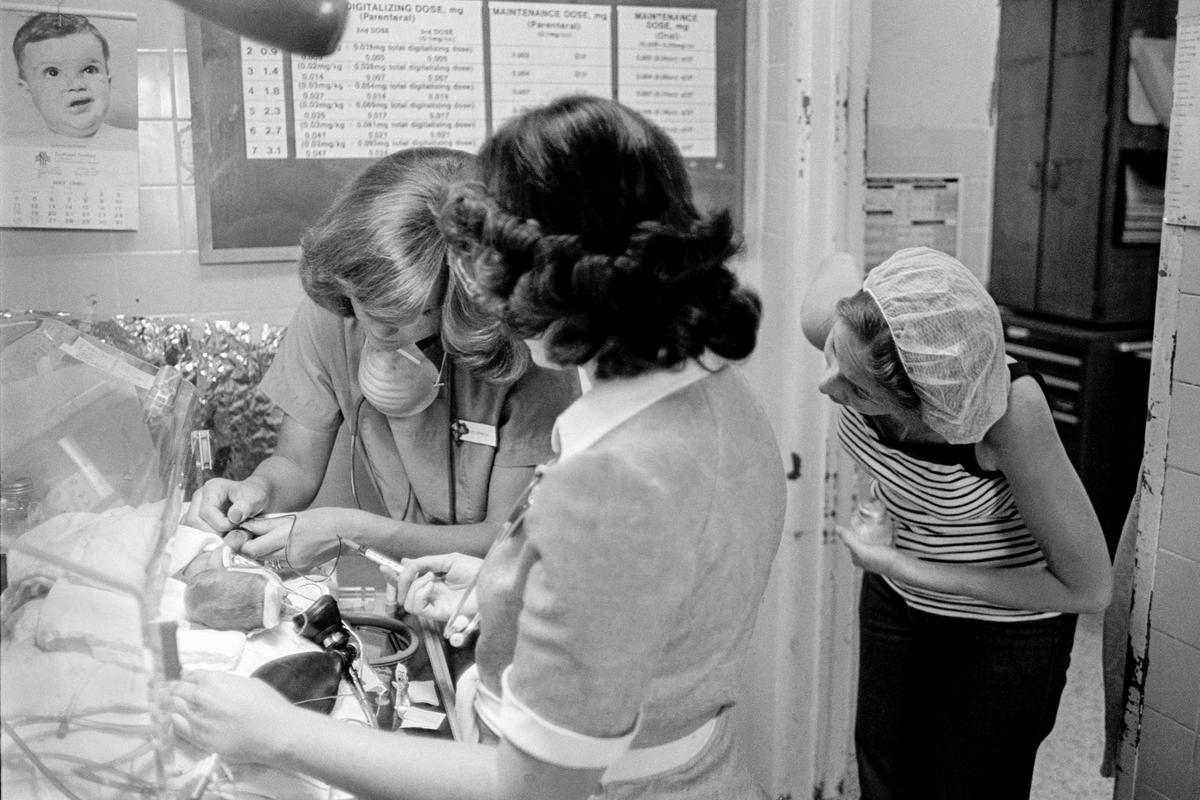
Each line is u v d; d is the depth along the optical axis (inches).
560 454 35.8
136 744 35.3
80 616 35.5
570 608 31.0
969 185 104.7
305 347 72.0
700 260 33.2
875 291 60.4
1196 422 73.0
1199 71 70.1
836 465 96.3
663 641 33.0
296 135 86.4
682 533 32.9
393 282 52.3
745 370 102.6
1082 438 110.6
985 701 73.2
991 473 65.8
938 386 58.3
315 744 36.6
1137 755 79.7
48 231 83.7
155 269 86.3
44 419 47.8
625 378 34.7
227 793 39.7
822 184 92.7
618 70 92.9
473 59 89.0
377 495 89.0
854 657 102.0
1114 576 82.4
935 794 78.3
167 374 57.5
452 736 47.0
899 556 71.8
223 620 50.6
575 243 31.9
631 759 37.7
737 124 97.0
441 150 57.7
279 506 71.9
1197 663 74.2
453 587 58.7
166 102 83.8
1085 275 108.9
